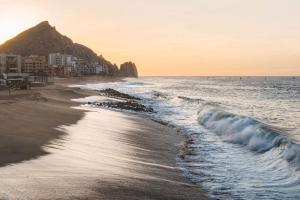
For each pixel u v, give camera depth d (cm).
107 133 2416
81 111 3725
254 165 1717
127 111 4381
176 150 2080
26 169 1257
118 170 1438
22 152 1498
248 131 2411
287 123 3466
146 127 2988
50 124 2425
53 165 1356
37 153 1516
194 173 1567
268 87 14150
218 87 14375
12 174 1180
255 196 1271
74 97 6303
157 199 1134
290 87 14025
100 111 3978
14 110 2883
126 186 1218
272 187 1373
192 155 1955
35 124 2319
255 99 7312
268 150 1969
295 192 1309
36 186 1084
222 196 1262
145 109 4700
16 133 1897
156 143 2262
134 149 1981
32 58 19712
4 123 2177
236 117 2930
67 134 2128
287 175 1505
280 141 1964
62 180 1180
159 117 3947
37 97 4638
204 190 1321
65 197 1021
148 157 1817
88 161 1516
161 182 1348
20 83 7931
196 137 2580
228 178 1499
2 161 1335
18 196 981
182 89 12494
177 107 5266
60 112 3294
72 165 1398
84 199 1027
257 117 4016
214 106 4669
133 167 1541
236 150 2097
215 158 1883
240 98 7619
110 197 1080
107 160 1602
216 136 2625
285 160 1686
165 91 10912
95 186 1165
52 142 1803
